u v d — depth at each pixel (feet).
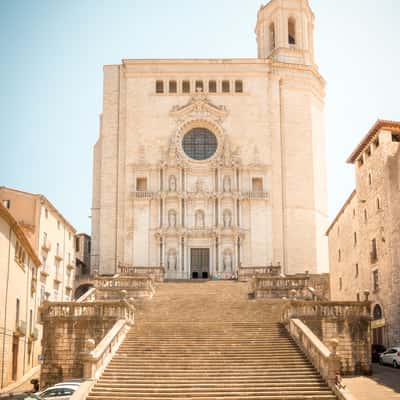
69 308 123.44
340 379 92.89
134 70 248.52
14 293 146.20
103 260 234.79
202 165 240.32
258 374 98.73
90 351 96.89
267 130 244.22
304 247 237.45
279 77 250.78
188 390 92.43
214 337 116.16
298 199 241.35
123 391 92.32
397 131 161.17
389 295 156.56
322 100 262.67
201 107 245.04
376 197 167.22
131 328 122.11
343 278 203.92
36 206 180.45
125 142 243.40
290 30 271.28
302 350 108.17
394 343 151.84
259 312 135.54
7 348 139.44
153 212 235.81
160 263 231.30
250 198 235.81
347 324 121.49
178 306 142.82
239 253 232.94
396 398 93.40
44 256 186.19
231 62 249.34
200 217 236.22
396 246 152.46
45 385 119.75
